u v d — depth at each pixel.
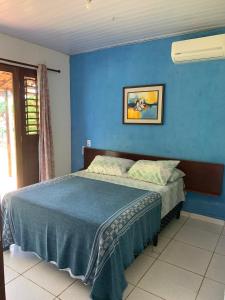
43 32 2.94
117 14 2.42
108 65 3.59
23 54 3.25
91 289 1.71
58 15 2.46
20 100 3.31
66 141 4.12
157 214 2.29
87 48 3.61
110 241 1.64
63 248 1.84
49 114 3.56
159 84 3.17
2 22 2.65
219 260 2.23
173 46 2.60
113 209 1.98
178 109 3.10
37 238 2.04
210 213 3.03
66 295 1.76
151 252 2.34
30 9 2.32
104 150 3.77
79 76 3.92
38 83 3.40
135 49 3.31
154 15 2.44
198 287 1.87
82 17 2.50
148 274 2.01
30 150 3.53
